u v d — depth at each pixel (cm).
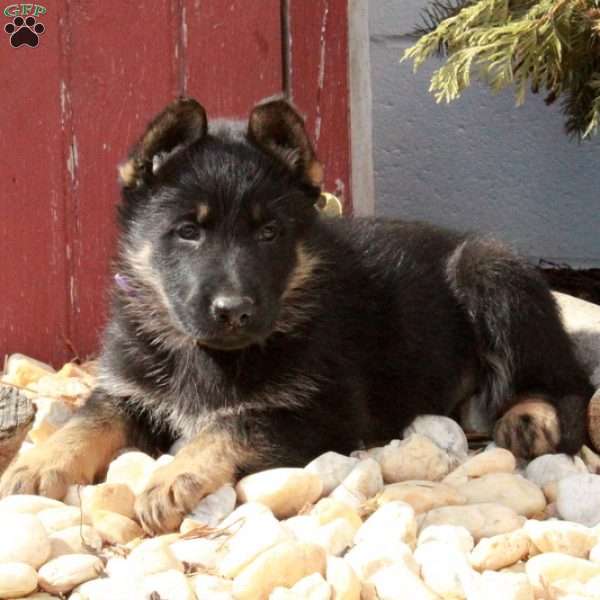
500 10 579
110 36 615
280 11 643
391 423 513
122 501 396
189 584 322
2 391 418
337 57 659
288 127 471
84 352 628
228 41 636
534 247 791
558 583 339
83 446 442
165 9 622
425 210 792
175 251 455
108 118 619
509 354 536
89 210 621
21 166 610
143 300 477
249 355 461
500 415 531
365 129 677
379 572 337
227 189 451
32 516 354
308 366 464
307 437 452
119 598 313
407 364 520
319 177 478
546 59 575
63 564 335
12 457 423
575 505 397
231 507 400
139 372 478
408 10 773
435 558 346
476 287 545
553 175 784
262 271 445
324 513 382
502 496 405
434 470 434
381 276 530
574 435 482
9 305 617
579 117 654
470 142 786
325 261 492
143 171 469
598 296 704
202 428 457
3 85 602
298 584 323
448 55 632
